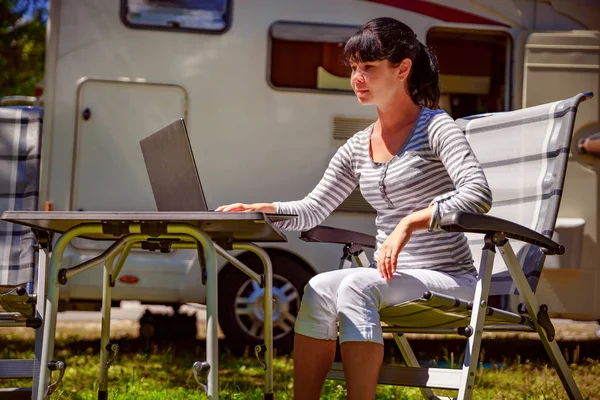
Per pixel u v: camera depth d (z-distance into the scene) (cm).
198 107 646
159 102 643
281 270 651
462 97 695
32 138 354
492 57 694
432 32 680
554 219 331
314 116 657
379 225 318
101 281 618
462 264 308
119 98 639
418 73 316
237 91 651
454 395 465
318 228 339
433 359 662
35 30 1106
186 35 648
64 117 633
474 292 301
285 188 651
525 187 354
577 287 652
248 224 266
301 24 659
